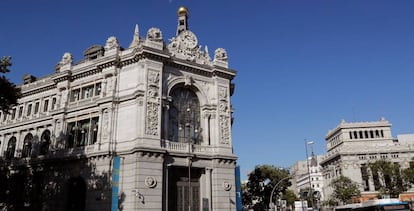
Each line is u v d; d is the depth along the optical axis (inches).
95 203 1584.6
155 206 1502.2
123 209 1507.1
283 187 3137.3
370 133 4325.8
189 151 1670.8
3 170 2058.3
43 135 2037.4
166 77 1753.2
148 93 1641.2
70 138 1854.1
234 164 1812.3
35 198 1881.2
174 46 1865.2
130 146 1596.9
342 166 3892.7
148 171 1529.3
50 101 2065.7
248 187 3297.2
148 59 1692.9
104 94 1764.3
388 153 3897.6
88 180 1646.2
